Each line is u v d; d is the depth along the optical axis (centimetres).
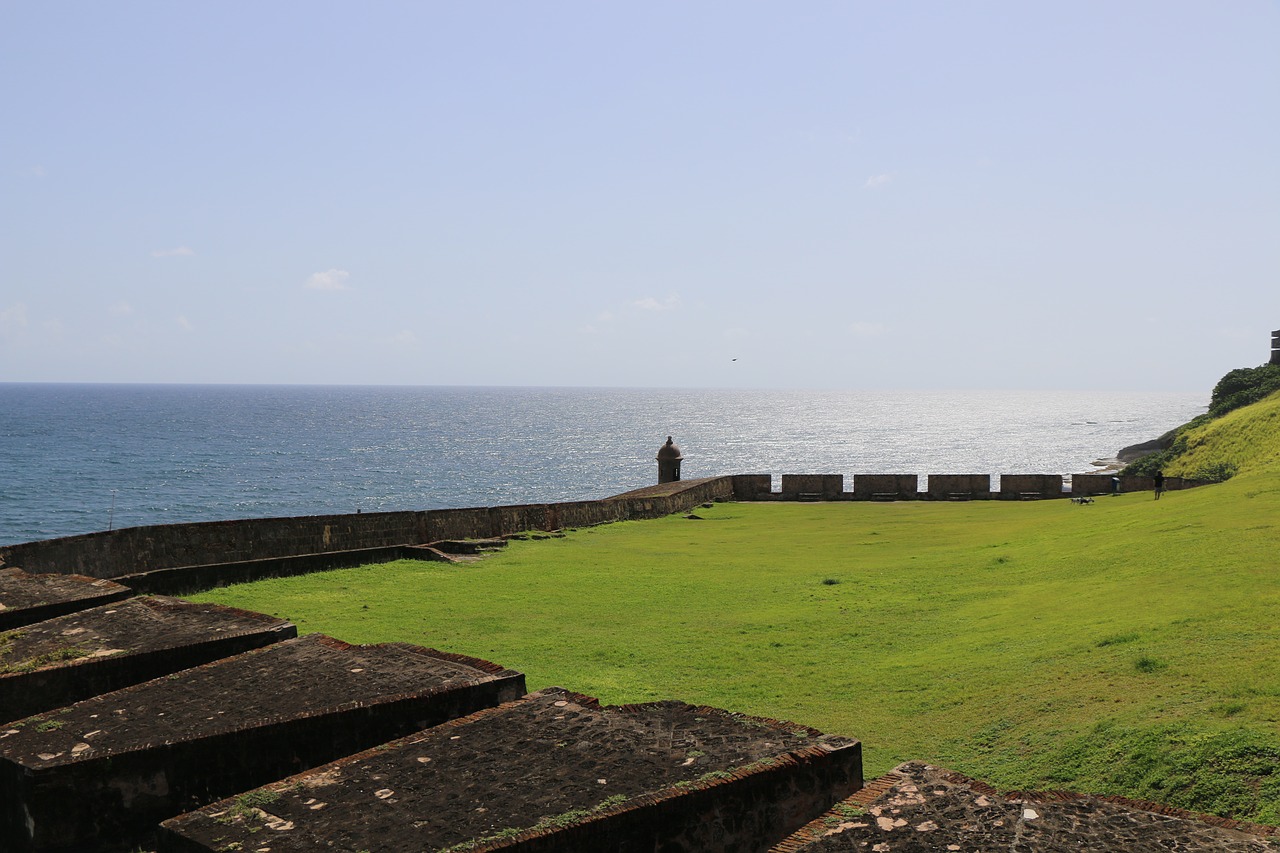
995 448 13500
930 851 458
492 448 13662
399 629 1506
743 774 580
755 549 2469
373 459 11688
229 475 9612
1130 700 966
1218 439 5047
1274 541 1605
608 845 530
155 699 721
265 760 664
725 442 15275
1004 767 883
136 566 1783
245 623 930
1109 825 481
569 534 2755
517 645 1407
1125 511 2492
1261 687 920
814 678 1233
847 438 16100
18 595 1070
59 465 10175
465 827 520
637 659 1331
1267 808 706
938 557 2170
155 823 632
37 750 631
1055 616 1402
